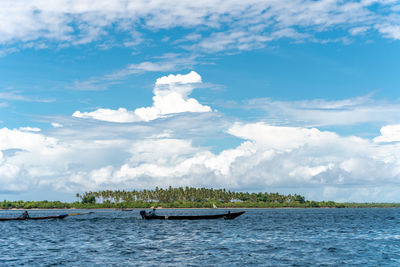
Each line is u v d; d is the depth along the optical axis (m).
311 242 49.84
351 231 66.81
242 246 45.81
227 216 93.94
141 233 61.62
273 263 35.03
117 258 37.50
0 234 60.78
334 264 34.62
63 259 37.00
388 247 45.19
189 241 50.66
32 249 43.66
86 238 54.62
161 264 34.62
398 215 154.38
